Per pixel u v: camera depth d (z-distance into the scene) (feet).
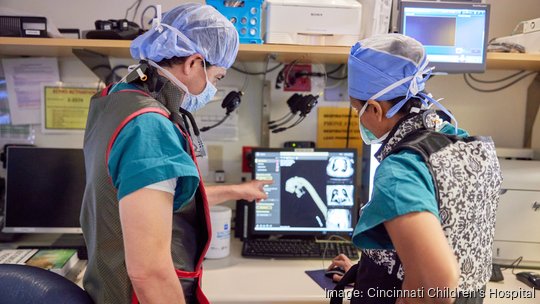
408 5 5.00
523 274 4.71
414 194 2.66
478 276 3.14
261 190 5.31
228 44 3.56
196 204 3.52
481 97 6.30
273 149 5.56
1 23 4.93
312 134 6.25
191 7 3.47
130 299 3.06
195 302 3.64
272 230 5.56
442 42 5.06
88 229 3.30
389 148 3.31
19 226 5.25
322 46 5.00
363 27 5.29
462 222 2.92
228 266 4.90
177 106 3.32
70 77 5.96
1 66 5.84
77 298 3.08
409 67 3.21
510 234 5.08
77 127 5.98
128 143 2.84
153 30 3.34
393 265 3.35
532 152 5.78
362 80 3.33
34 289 3.05
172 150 2.88
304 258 5.10
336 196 5.60
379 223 2.78
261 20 5.12
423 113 3.23
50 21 5.40
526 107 6.31
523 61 5.34
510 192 5.03
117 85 3.43
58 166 5.31
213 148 6.17
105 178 2.98
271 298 4.11
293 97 5.94
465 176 2.91
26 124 5.93
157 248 2.73
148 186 2.74
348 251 5.20
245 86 6.14
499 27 6.18
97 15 5.90
